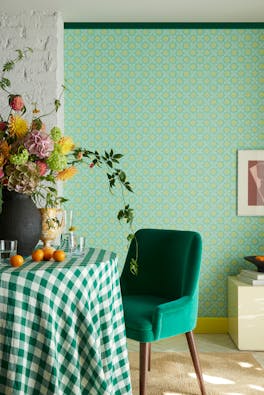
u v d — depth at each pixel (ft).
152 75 12.87
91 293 5.70
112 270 6.39
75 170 7.00
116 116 12.82
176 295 8.43
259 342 10.91
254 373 9.25
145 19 12.61
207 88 12.87
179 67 12.87
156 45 12.87
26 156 6.26
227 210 12.82
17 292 5.12
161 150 12.82
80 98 12.82
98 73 12.84
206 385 8.60
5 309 5.08
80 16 12.29
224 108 12.87
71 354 5.38
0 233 6.44
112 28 12.85
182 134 12.84
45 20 11.46
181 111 12.85
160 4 11.63
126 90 12.84
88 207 12.76
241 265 12.77
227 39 12.88
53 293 5.30
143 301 8.24
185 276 8.15
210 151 12.84
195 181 12.82
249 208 12.73
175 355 10.42
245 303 10.96
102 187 12.76
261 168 12.73
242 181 12.75
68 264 5.85
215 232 12.80
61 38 12.17
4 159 6.45
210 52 12.88
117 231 12.77
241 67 12.87
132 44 12.86
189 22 12.86
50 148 6.43
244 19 12.66
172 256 8.70
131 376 9.05
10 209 6.45
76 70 12.82
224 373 9.24
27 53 11.35
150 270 8.98
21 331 5.08
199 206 12.82
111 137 12.82
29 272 5.22
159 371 9.35
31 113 11.30
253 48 12.88
